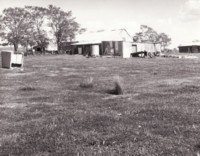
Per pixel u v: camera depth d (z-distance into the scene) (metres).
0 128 6.12
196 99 8.62
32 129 5.94
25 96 10.52
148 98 9.23
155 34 110.81
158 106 7.74
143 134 5.28
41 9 89.44
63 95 10.53
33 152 4.61
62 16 91.44
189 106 7.61
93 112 7.36
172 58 46.88
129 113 7.07
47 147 4.80
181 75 17.19
